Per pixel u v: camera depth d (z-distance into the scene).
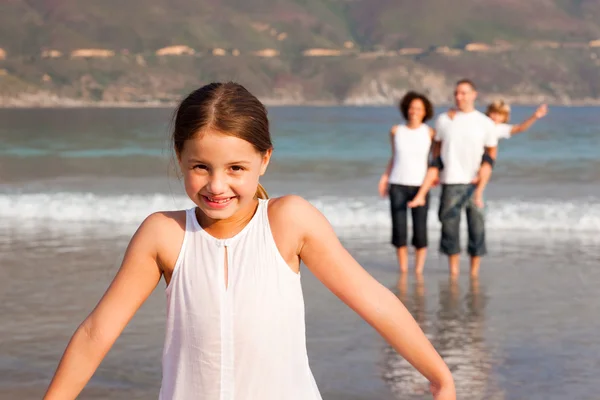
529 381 5.81
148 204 15.48
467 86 9.28
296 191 18.33
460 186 9.35
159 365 6.16
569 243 11.84
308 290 8.85
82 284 9.10
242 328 1.99
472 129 9.24
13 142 36.09
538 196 17.14
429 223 13.47
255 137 1.92
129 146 34.03
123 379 5.82
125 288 2.07
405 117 9.84
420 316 7.76
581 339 6.92
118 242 11.91
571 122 54.00
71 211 14.84
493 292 8.77
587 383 5.75
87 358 2.06
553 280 9.38
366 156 29.34
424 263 10.51
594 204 14.95
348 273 2.04
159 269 2.09
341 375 5.93
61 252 11.12
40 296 8.52
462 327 7.34
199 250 2.03
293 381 2.03
